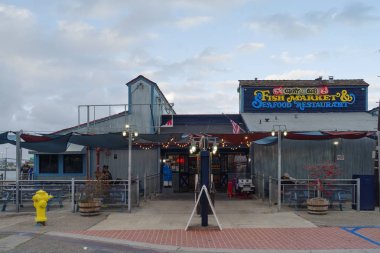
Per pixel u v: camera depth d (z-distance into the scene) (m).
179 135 15.93
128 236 10.62
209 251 9.05
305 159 19.69
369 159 19.59
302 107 24.75
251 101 24.89
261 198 19.09
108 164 22.22
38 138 15.80
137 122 22.16
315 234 10.67
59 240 10.12
